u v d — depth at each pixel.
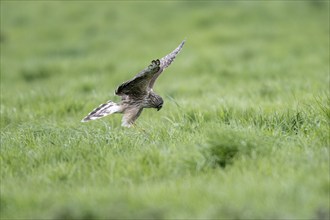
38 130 16.06
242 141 12.84
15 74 35.41
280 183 11.14
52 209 10.54
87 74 34.56
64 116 20.12
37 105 21.55
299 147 13.28
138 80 15.29
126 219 10.06
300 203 10.27
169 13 51.03
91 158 13.21
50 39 47.62
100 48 43.53
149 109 19.86
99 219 10.13
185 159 12.49
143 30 47.19
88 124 17.09
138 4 54.69
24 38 47.88
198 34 44.06
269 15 48.03
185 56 37.88
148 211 10.08
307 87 22.19
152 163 12.71
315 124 14.55
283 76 28.61
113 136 14.73
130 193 11.21
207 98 21.56
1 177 12.77
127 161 12.84
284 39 41.44
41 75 35.22
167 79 31.53
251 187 11.01
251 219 9.76
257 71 30.78
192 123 16.33
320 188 10.88
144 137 14.72
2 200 11.27
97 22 50.62
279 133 14.36
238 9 49.69
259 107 16.78
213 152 12.66
